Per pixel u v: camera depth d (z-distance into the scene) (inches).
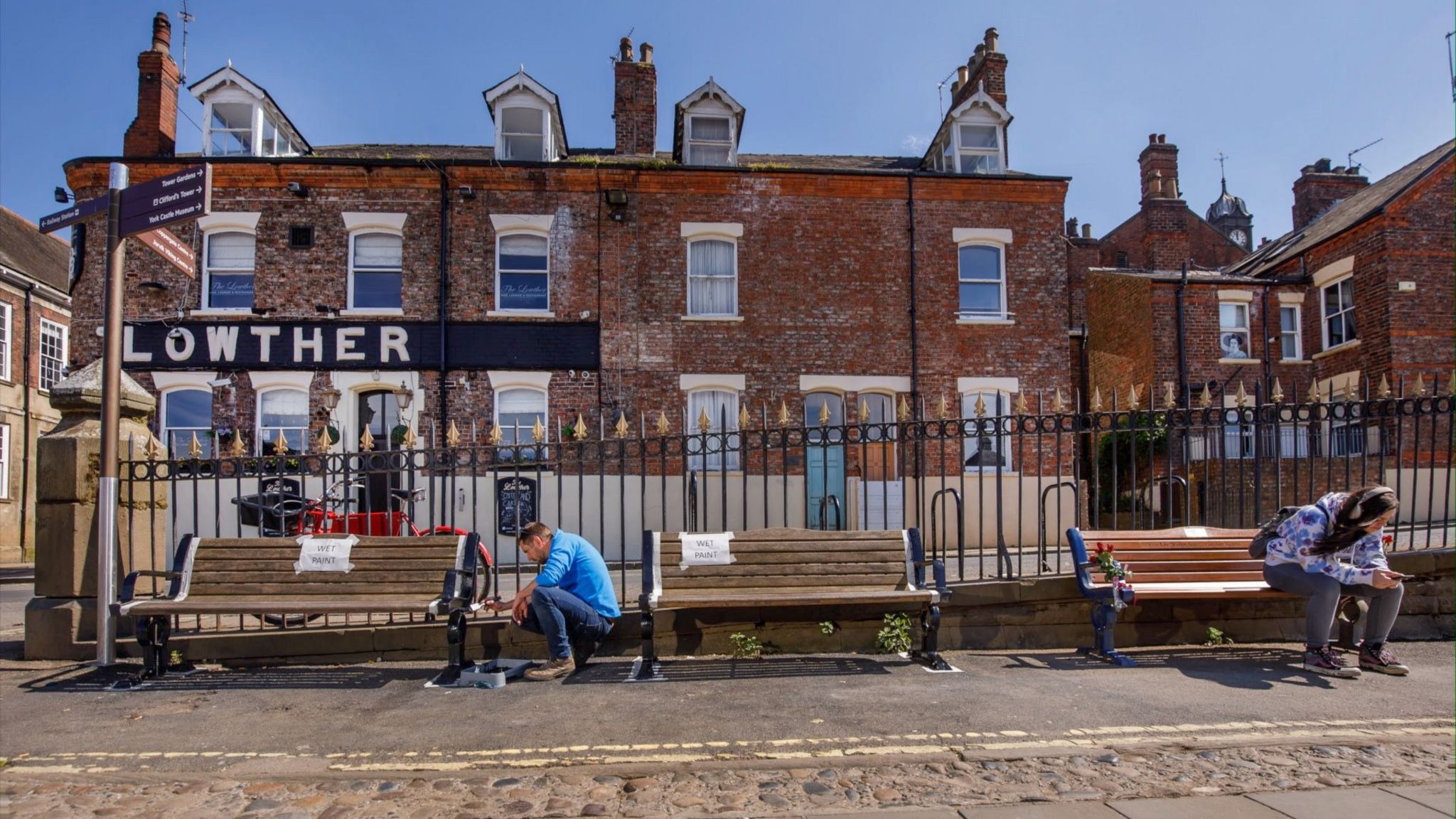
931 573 397.1
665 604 247.1
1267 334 858.8
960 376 681.6
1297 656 267.3
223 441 627.5
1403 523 617.3
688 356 665.0
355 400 650.2
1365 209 844.0
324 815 156.2
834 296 679.7
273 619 320.2
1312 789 161.3
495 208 666.8
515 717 210.7
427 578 262.5
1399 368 768.9
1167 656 269.1
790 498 653.3
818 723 201.5
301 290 647.8
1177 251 982.4
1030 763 176.2
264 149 693.9
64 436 287.0
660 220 677.3
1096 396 287.3
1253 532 277.6
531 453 629.9
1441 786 161.9
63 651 279.7
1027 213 700.0
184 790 169.0
